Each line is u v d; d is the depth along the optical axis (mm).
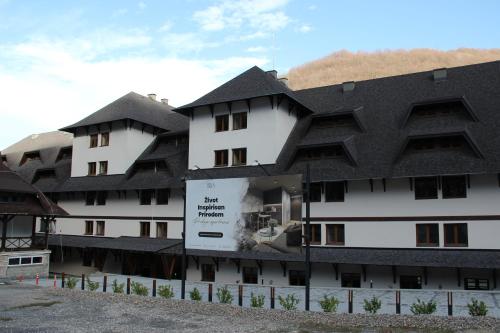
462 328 15391
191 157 37656
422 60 140875
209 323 17297
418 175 27109
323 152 32188
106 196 43562
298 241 20484
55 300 22844
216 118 36938
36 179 51219
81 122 47000
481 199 26516
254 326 16672
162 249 34531
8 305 21469
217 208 22844
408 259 26688
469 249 26469
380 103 34906
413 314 18594
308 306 19406
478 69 33438
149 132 46188
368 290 26828
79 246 41312
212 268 34594
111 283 31922
